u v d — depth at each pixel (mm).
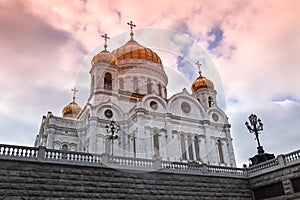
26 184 17734
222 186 25172
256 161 26906
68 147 37031
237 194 25531
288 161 23391
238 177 26359
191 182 23766
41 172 18547
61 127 37625
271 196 24312
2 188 16953
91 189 19547
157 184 22188
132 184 21156
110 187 20250
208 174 24922
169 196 22203
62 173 19156
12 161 17969
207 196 23938
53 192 18297
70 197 18656
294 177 22375
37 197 17688
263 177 25328
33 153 19141
